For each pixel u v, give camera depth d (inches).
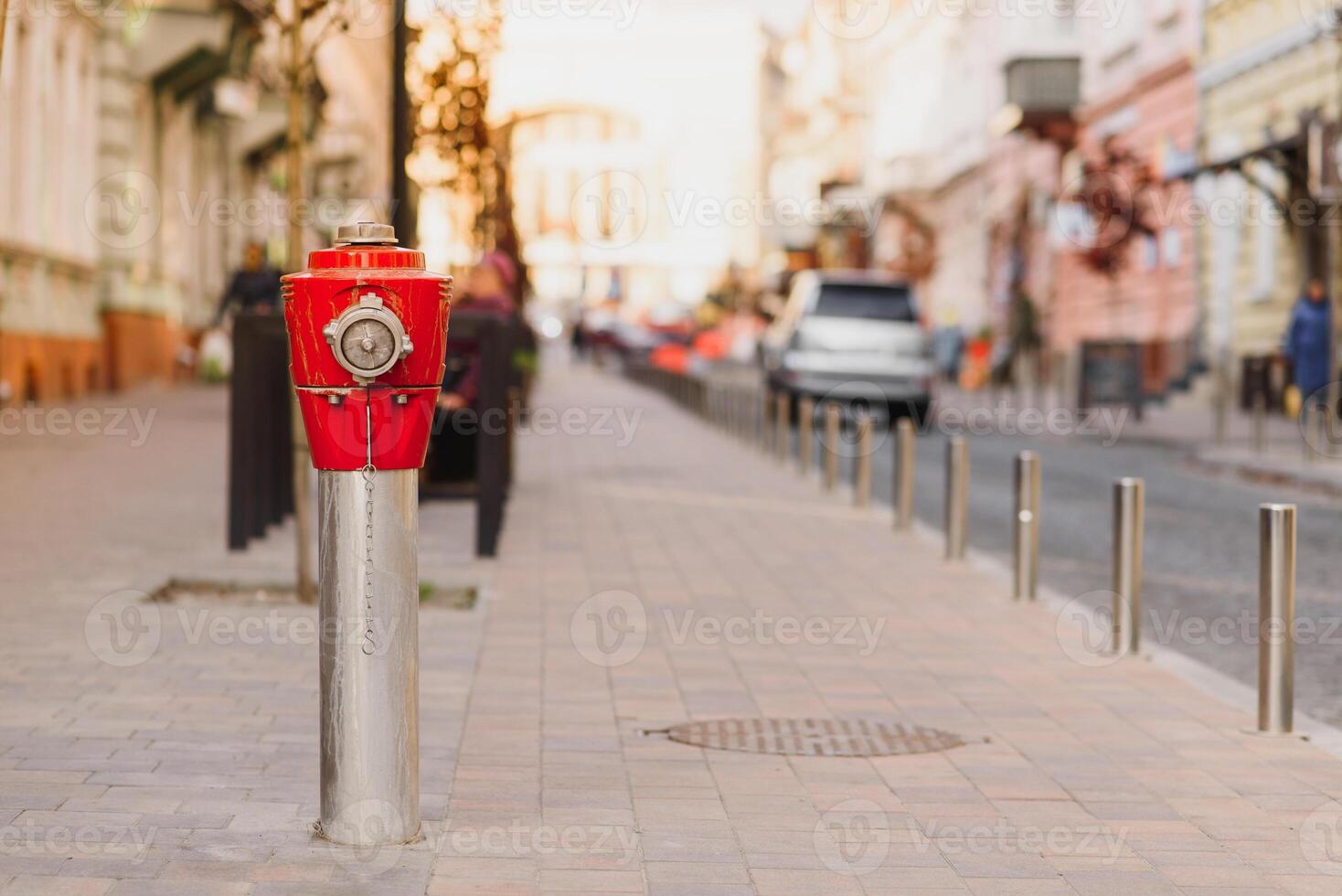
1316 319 956.6
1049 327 1628.9
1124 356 1135.0
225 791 213.2
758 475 735.7
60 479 601.3
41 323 987.9
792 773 235.6
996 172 2110.0
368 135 2154.3
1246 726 269.4
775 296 2714.1
